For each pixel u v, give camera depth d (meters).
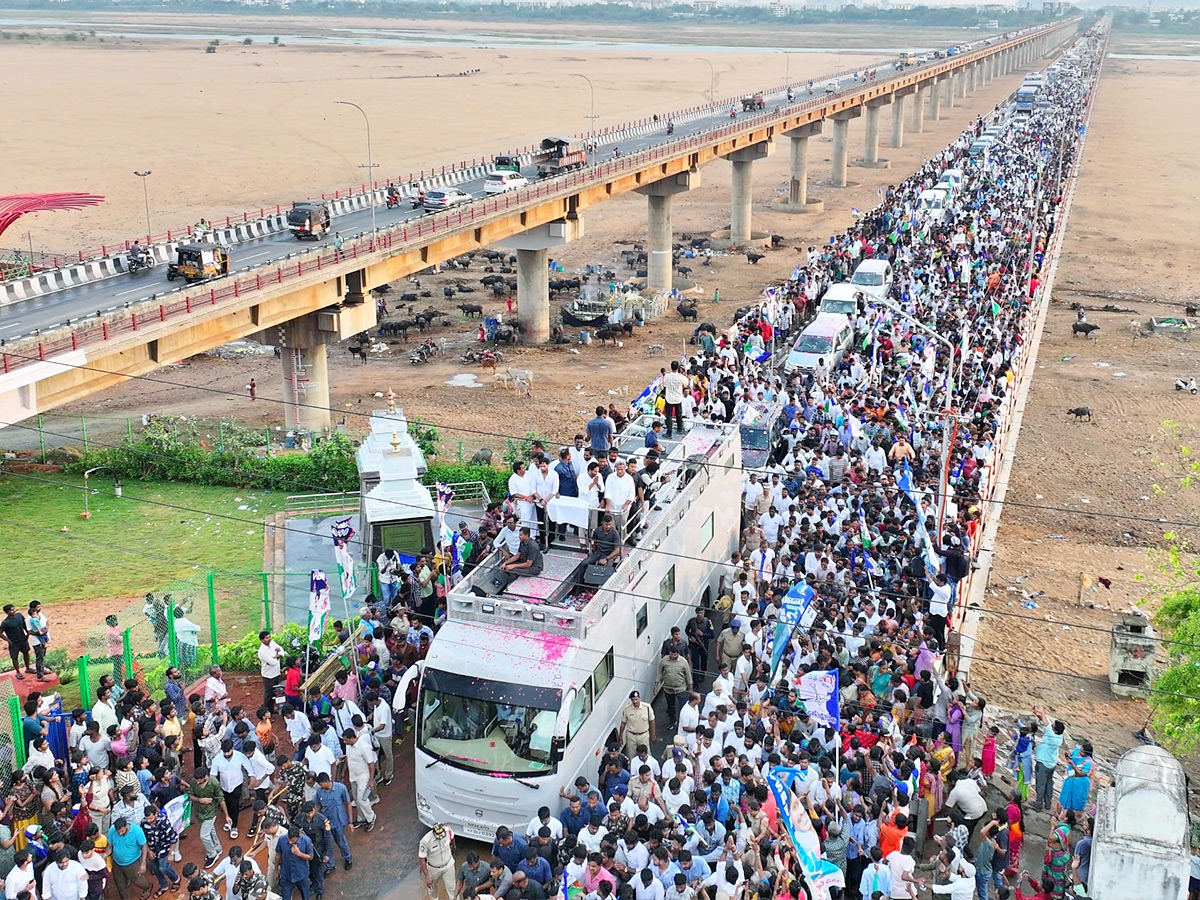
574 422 57.53
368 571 34.94
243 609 35.12
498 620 24.03
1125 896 18.41
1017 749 25.23
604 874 19.34
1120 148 166.62
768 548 30.83
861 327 57.84
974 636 35.53
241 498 45.69
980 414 44.19
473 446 53.19
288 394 57.50
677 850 19.42
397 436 36.31
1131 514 46.28
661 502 28.52
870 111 162.00
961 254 67.75
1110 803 19.03
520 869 20.44
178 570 38.50
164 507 44.75
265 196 121.69
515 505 28.38
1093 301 82.75
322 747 23.06
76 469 48.31
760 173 155.88
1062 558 42.34
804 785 21.38
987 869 21.52
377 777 25.75
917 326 50.50
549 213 74.38
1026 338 64.94
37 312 48.34
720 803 20.91
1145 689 32.44
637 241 109.06
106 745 22.84
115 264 57.69
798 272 71.12
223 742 23.14
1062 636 36.34
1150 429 55.91
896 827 20.70
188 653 29.94
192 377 67.75
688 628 28.86
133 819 21.47
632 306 78.31
